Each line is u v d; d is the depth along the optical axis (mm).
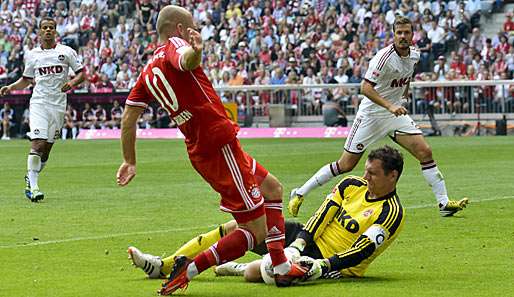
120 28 88250
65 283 18219
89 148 60844
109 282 18281
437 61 72875
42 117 33562
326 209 18625
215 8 87000
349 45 76938
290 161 47156
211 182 17234
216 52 83062
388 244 18203
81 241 23359
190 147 17297
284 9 83500
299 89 72938
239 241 17000
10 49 89875
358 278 18375
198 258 16922
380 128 28000
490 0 79062
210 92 17062
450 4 78562
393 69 27781
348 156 28156
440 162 44938
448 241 22766
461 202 26953
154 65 17078
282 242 17641
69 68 36562
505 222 25750
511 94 67812
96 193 34250
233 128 17172
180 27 17250
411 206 29453
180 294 17156
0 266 20125
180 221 26797
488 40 73062
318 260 18016
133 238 23766
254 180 17203
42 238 23938
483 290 17203
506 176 38219
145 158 50656
